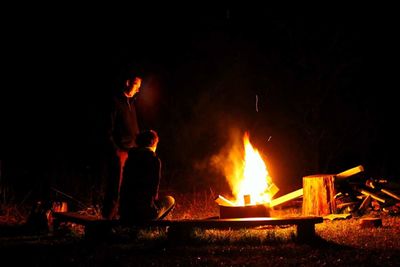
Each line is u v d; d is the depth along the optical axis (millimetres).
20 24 12906
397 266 4973
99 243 6320
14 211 9070
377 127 13211
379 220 7039
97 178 11398
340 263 5109
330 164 13477
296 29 12719
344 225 7227
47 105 13195
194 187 11375
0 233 7344
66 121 13047
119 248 5992
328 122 13047
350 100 13109
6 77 13156
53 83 13172
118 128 7211
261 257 5391
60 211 7613
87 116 12812
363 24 12641
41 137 13195
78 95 12969
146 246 6070
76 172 11977
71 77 13016
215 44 13336
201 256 5500
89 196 10344
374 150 13430
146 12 13055
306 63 12664
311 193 8102
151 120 13258
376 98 13094
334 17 12602
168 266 5133
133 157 6555
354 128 13109
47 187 10930
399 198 8562
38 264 5359
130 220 6273
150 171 6449
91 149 12680
